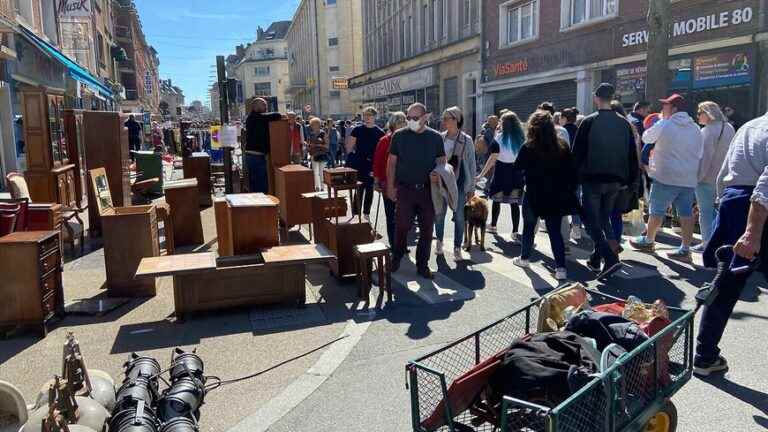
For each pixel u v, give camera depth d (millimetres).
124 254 6094
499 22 22688
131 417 3057
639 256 7531
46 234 5285
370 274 6039
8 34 14039
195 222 8875
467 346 3914
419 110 6578
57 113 9367
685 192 7191
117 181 9227
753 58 12797
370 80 40469
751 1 12703
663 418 3320
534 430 2797
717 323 4156
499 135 8523
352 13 64125
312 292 6367
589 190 6629
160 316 5637
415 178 6668
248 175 10477
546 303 3750
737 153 4141
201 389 3725
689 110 14531
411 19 34812
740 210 4031
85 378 3348
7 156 14891
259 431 3639
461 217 7625
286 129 10055
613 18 16703
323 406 3928
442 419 2947
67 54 24344
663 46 10734
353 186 7094
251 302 5664
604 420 2691
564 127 8680
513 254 7922
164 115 71125
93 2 31172
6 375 4391
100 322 5488
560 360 2932
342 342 4957
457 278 6828
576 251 8031
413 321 5441
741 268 3836
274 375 4379
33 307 5070
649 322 3383
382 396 4043
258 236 6219
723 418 3670
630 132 6613
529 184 6711
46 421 2723
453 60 26891
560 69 19109
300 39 84938
